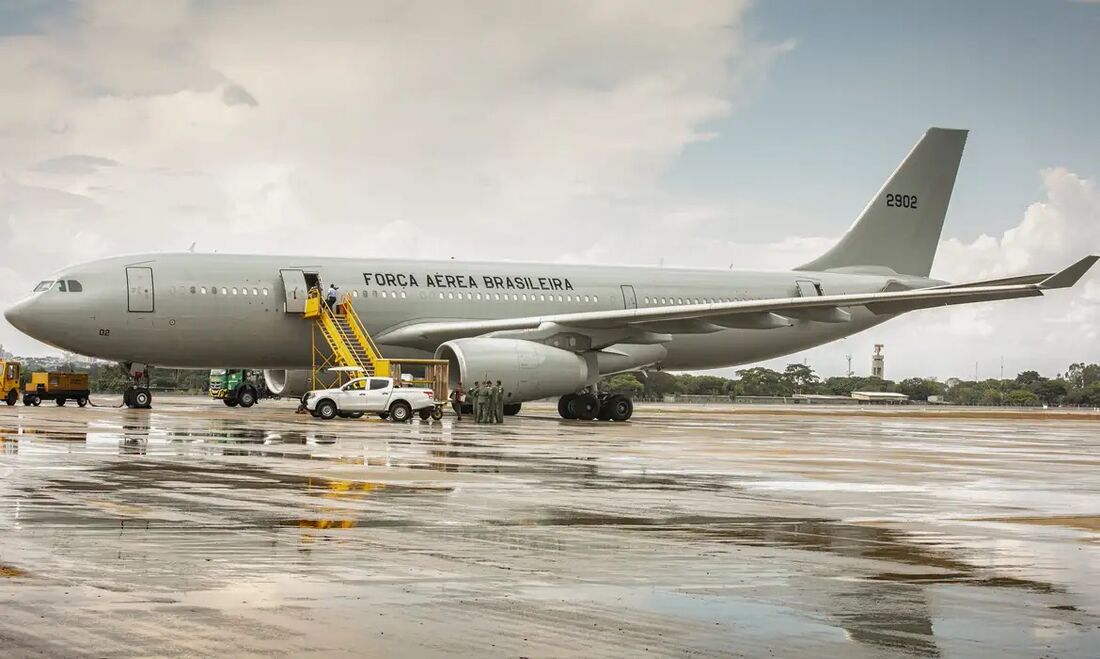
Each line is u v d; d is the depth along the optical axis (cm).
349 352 4338
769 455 2781
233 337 4353
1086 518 1616
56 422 3562
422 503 1645
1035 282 4372
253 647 814
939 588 1071
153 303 4222
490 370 4178
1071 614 967
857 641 865
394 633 862
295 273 4453
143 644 816
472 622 902
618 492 1839
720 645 846
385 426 3656
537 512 1573
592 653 818
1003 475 2347
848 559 1226
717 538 1361
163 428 3281
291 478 1942
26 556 1152
